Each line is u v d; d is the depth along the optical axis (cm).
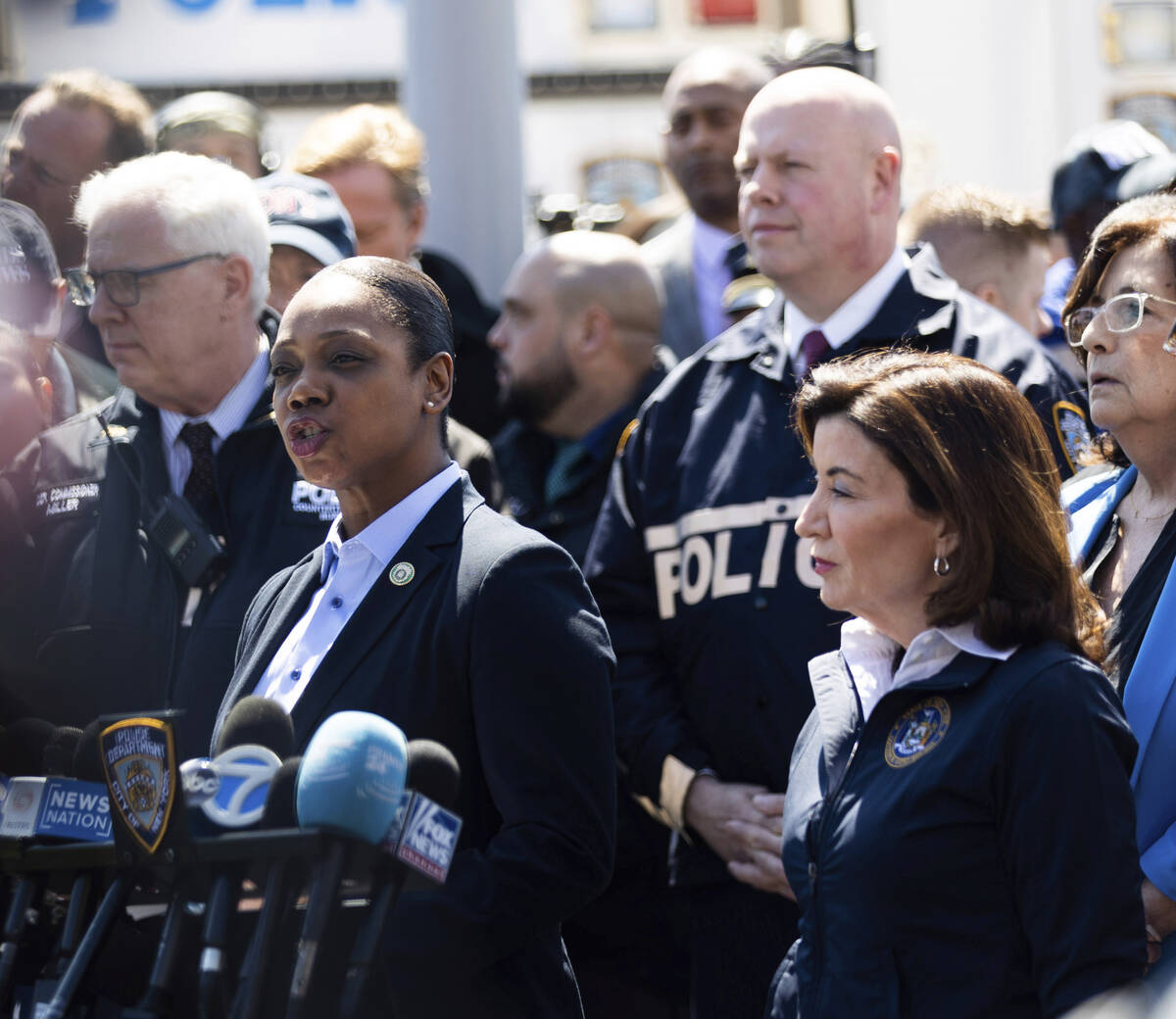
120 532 1254
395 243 1719
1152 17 4131
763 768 1292
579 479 1686
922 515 905
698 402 1414
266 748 820
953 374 924
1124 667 1037
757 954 1290
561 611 936
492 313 2038
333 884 716
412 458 986
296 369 975
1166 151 1739
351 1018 709
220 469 1246
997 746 845
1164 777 1000
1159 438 1071
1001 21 4103
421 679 926
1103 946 812
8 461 1251
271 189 1473
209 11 3988
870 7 4144
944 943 845
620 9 4688
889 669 956
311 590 1022
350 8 4072
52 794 799
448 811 754
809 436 968
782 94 1382
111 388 1543
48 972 803
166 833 729
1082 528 1128
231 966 736
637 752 1334
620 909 1466
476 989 899
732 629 1313
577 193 4650
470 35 2322
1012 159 4109
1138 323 1054
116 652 1223
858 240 1356
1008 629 877
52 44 3175
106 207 1262
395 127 1750
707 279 1986
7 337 1257
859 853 869
